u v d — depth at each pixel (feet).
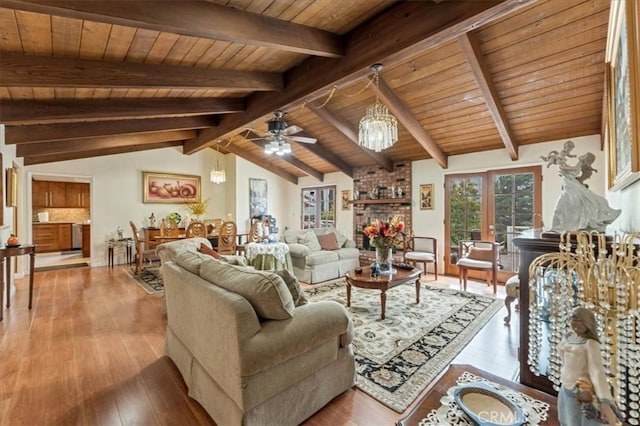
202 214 25.88
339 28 8.48
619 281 4.01
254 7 7.09
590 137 14.25
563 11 8.87
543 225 14.80
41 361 8.21
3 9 5.89
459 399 4.16
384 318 11.36
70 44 7.50
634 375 3.87
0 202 12.15
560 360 3.98
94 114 11.18
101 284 16.53
